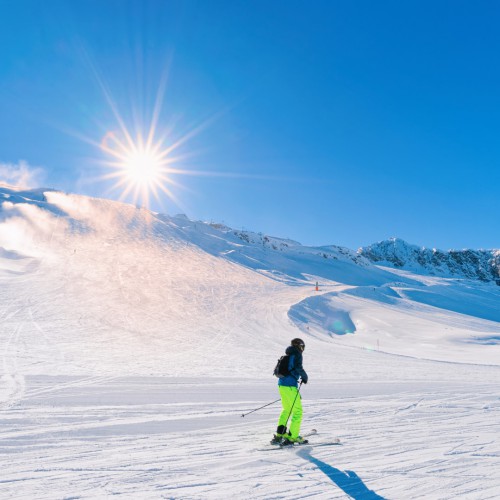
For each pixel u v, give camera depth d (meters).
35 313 34.41
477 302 90.31
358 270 129.50
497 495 4.67
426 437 7.36
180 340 30.55
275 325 42.12
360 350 31.19
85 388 11.27
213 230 122.56
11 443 6.32
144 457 5.84
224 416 8.73
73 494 4.49
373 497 4.59
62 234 72.69
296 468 5.54
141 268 61.38
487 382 16.14
